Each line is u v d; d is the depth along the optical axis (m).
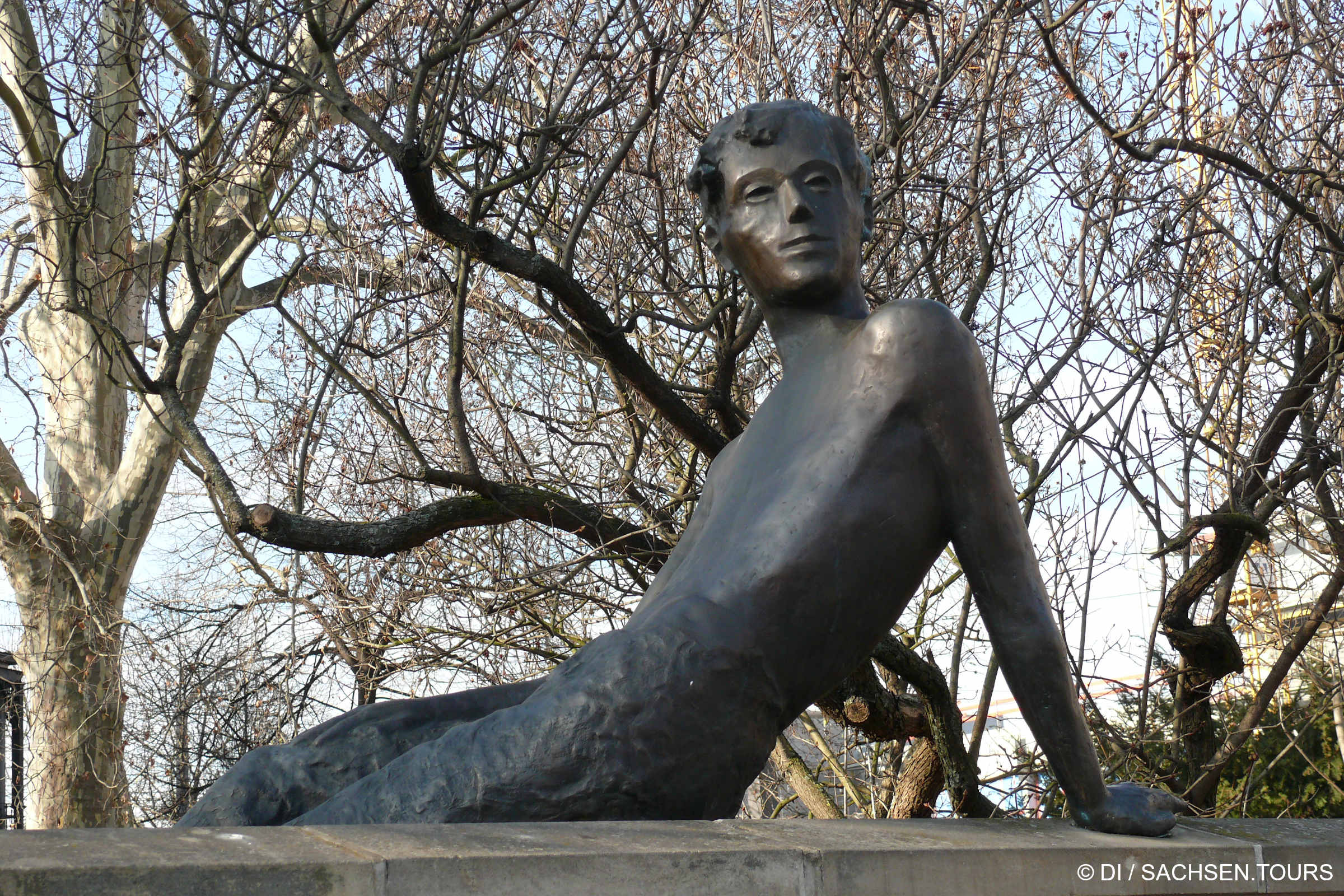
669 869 1.67
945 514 2.59
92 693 11.51
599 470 8.28
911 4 6.39
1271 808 9.63
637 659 2.39
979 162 6.75
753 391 8.74
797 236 2.81
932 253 6.73
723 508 2.68
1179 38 6.50
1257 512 7.46
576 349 7.69
